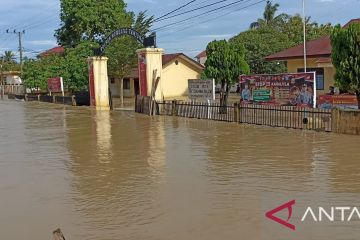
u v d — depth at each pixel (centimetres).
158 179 896
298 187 791
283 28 5006
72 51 4147
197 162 1051
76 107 3344
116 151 1255
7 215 708
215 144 1299
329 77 2622
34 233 623
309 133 1434
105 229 622
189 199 746
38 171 1028
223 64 2105
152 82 2462
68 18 4441
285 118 1670
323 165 962
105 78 3130
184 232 598
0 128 2012
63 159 1169
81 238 592
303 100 1650
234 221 631
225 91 2177
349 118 1358
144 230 612
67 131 1803
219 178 883
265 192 768
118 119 2230
